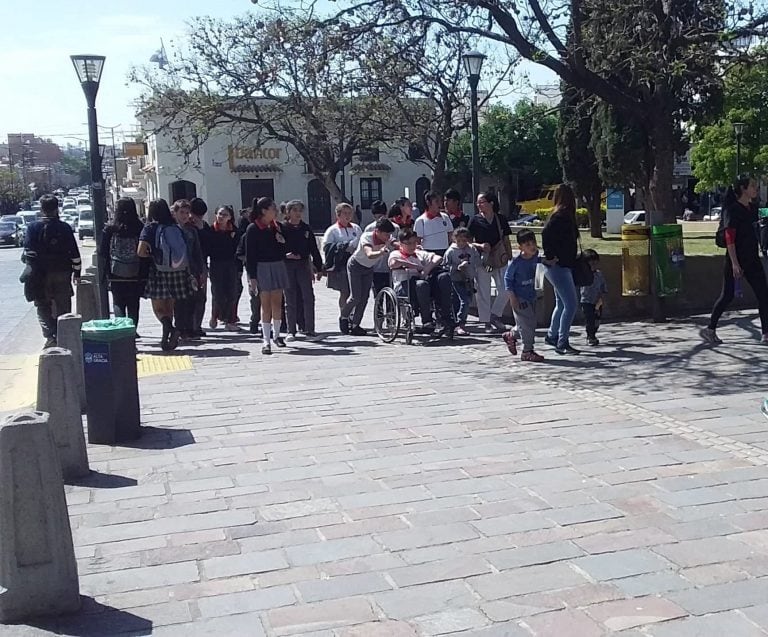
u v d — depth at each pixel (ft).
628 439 21.56
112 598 13.83
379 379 29.84
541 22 42.22
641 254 41.29
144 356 35.78
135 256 36.81
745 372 28.53
